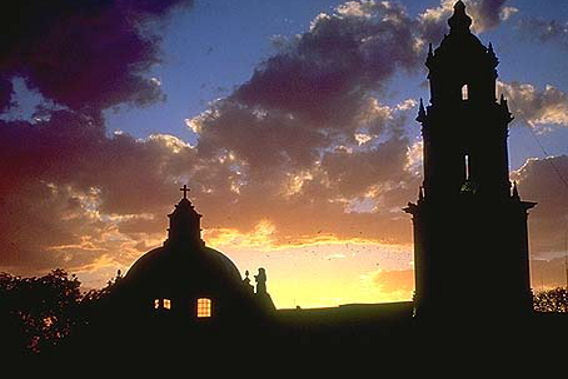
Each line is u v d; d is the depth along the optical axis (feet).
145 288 258.57
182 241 271.08
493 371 194.80
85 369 262.26
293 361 238.68
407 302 238.27
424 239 204.85
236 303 256.11
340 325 238.27
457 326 199.21
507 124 205.05
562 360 194.59
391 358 216.13
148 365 254.27
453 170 202.59
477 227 199.11
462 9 211.61
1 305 304.30
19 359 295.89
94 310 273.75
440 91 206.59
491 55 206.49
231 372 247.91
